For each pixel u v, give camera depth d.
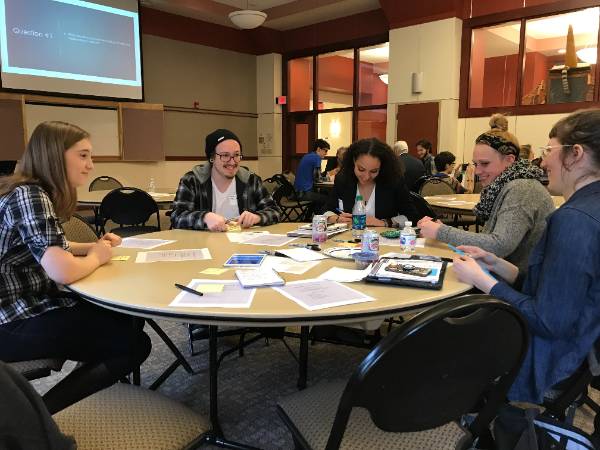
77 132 1.53
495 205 1.76
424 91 6.81
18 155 5.98
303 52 8.79
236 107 9.04
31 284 1.48
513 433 1.17
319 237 2.00
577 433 1.16
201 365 2.29
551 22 6.05
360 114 8.31
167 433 1.03
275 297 1.21
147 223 5.42
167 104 8.02
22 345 1.43
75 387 1.47
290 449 1.65
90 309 1.55
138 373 1.75
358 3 7.32
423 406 0.84
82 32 6.43
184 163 8.36
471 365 0.85
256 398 1.99
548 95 5.97
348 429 1.05
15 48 5.87
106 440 1.00
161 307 1.13
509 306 0.83
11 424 0.66
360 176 2.60
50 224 1.37
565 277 1.08
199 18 8.13
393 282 1.33
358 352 2.47
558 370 1.14
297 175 6.75
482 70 6.73
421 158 6.39
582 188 1.15
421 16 6.69
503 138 1.81
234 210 2.59
